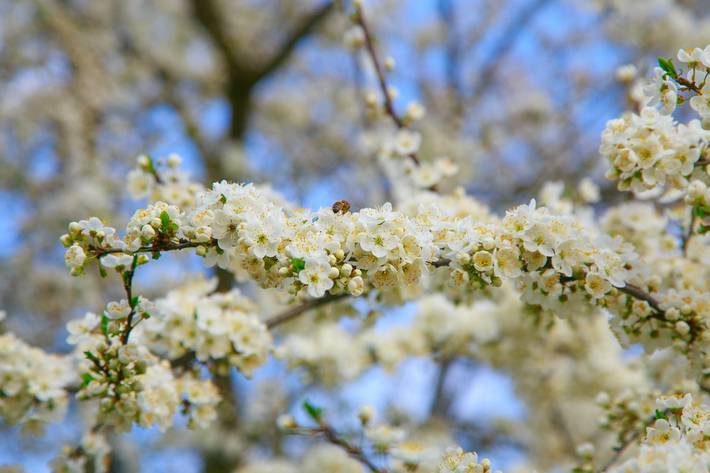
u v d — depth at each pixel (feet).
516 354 18.49
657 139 9.45
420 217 9.87
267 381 26.76
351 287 8.53
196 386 12.34
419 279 8.91
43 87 34.53
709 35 30.04
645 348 10.82
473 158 31.30
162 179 13.56
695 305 10.48
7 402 12.07
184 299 12.81
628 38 31.17
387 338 18.38
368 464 12.28
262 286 9.02
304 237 8.75
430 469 12.60
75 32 34.99
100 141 34.17
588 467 12.71
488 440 25.58
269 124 39.06
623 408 12.76
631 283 10.77
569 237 9.50
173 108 37.55
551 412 22.00
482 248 9.31
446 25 36.42
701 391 12.39
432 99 35.96
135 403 10.78
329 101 39.24
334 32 38.50
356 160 34.94
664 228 13.08
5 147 33.83
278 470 22.49
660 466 7.97
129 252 9.04
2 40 34.55
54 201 31.37
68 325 11.27
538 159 34.37
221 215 8.66
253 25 42.11
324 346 18.01
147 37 37.86
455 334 18.30
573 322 14.07
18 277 31.45
